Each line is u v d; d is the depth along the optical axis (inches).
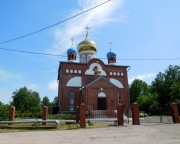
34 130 753.0
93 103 1430.9
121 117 826.2
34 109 2402.8
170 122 858.1
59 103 1610.5
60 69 1699.1
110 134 557.3
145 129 636.1
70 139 494.9
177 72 2235.5
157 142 417.7
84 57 1835.6
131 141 440.5
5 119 1074.7
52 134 597.0
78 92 1584.6
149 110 1839.3
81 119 800.9
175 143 398.9
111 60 1839.3
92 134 569.9
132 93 2805.1
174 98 1692.9
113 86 1498.5
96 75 1628.9
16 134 619.5
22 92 2989.7
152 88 2288.4
